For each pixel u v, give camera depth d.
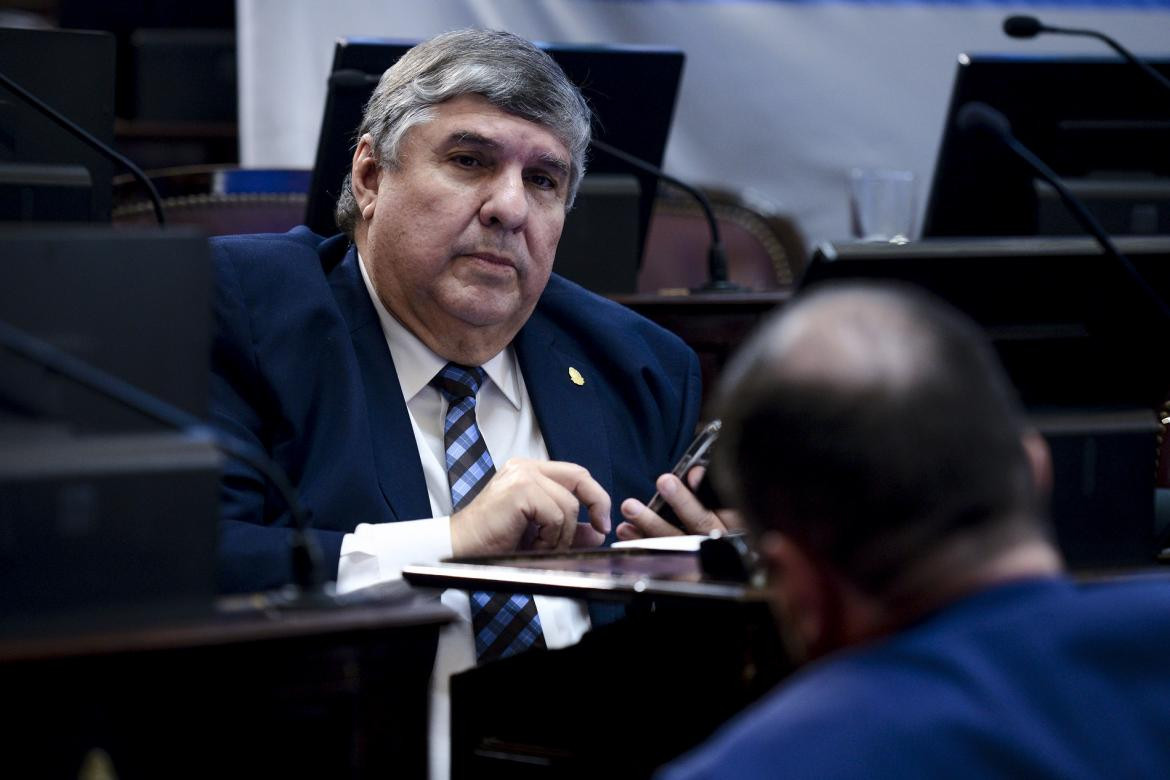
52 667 3.67
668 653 5.15
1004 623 2.82
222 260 6.84
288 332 6.70
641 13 13.52
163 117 14.78
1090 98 8.39
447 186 6.77
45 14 16.38
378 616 4.04
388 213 6.88
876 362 2.88
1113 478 5.42
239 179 9.94
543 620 6.76
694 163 13.81
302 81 12.70
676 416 7.41
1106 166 8.55
